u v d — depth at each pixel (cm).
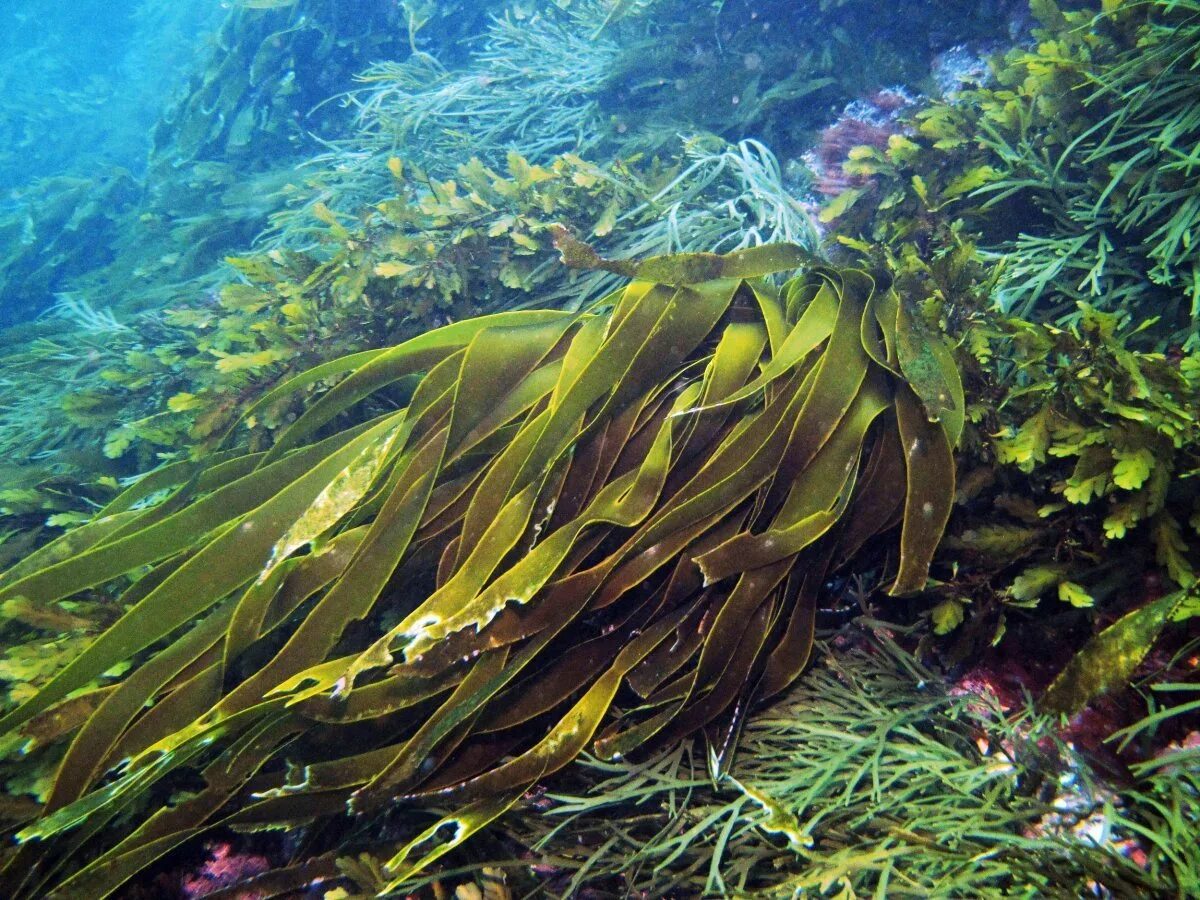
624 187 109
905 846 59
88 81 625
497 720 67
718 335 78
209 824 68
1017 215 91
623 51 151
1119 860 55
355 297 99
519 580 64
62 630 76
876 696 70
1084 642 68
